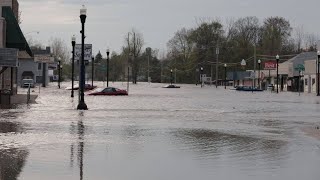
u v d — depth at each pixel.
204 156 13.34
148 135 17.97
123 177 10.48
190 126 21.50
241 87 95.69
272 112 31.56
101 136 17.44
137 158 12.91
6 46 47.62
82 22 31.86
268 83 113.81
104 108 33.38
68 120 23.50
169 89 94.81
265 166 11.92
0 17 44.72
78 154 13.35
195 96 59.47
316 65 83.50
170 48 171.75
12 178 10.08
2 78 46.50
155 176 10.62
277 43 151.50
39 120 23.20
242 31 161.50
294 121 24.75
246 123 23.38
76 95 54.25
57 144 15.18
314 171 11.34
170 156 13.29
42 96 51.50
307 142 16.47
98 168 11.41
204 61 159.00
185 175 10.75
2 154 13.11
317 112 31.77
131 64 158.50
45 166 11.50
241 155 13.59
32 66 110.75
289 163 12.38
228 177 10.56
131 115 27.34
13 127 19.84
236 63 151.75
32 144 15.07
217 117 26.88
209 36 159.12
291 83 100.25
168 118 25.70
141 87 106.56
